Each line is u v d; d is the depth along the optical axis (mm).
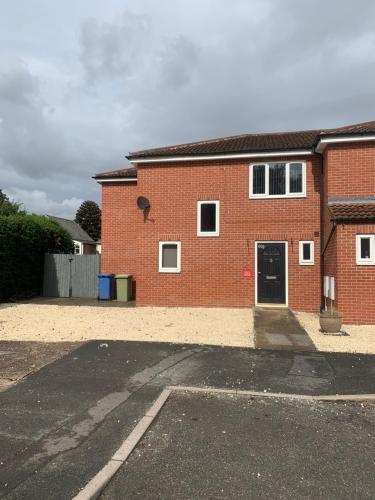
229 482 3521
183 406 5191
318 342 8477
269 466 3787
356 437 4391
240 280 13828
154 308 13719
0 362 6988
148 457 3941
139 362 6992
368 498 3309
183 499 3279
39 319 11227
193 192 14289
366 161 11875
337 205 11656
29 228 16984
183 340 8609
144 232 14578
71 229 50219
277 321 10938
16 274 16312
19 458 3879
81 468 3701
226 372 6504
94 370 6566
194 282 14133
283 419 4828
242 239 13883
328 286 12203
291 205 13609
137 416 4855
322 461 3885
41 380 6094
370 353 7605
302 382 6062
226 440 4293
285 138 16266
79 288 17781
